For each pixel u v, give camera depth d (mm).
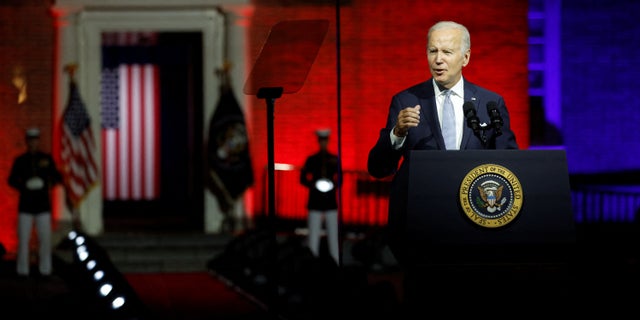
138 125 36750
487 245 8188
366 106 31531
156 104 36875
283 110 31469
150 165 36750
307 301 16062
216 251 30328
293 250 22484
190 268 29750
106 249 30516
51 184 28141
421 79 31547
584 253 22359
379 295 13758
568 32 31266
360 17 31484
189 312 21547
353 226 31266
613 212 29391
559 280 8258
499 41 30984
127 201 39281
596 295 16078
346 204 31453
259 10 31672
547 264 8266
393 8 31469
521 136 30922
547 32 31234
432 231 8164
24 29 32094
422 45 31484
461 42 9156
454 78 9273
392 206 8922
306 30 9773
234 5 31547
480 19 31062
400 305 13008
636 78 31375
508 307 8219
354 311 14000
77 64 31859
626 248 24875
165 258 30031
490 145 9164
